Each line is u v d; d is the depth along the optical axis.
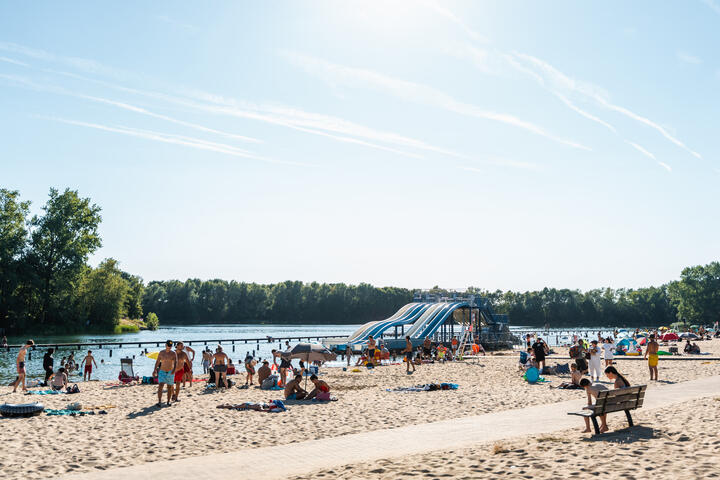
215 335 104.50
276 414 15.26
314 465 9.34
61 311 86.75
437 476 8.05
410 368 32.41
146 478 8.63
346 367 33.88
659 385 20.48
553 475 7.62
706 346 53.22
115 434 12.50
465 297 62.38
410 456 9.71
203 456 10.19
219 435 12.36
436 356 39.47
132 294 122.25
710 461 7.91
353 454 10.13
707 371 25.44
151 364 43.78
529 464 8.37
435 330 54.41
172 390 17.31
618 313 195.50
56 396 20.12
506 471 8.04
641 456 8.48
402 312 60.72
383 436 11.83
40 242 82.44
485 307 62.41
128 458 10.18
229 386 22.53
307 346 23.66
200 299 197.75
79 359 48.31
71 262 83.62
